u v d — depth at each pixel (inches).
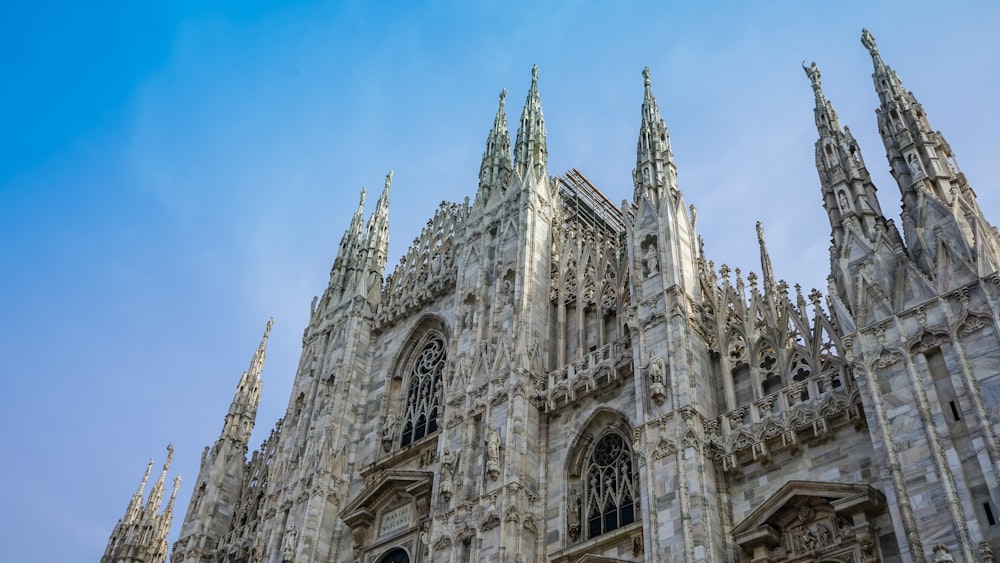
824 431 1192.8
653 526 1226.0
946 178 1227.9
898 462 1022.4
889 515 1083.3
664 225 1534.2
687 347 1370.6
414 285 2100.1
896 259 1167.6
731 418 1299.2
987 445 968.3
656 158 1678.2
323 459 1811.0
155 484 2442.2
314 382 2050.9
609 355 1515.7
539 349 1632.6
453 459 1553.9
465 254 1918.1
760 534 1156.5
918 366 1068.5
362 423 1929.1
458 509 1476.4
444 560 1438.2
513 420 1508.4
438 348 1929.1
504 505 1416.1
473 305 1822.1
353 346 2028.8
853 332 1142.3
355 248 2340.1
